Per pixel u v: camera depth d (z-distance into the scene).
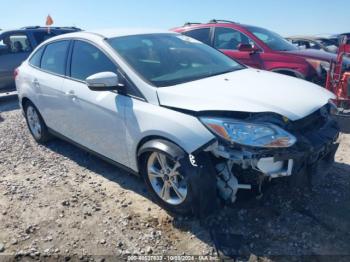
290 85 3.48
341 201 3.40
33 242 3.07
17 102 8.68
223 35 7.59
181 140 2.91
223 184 3.09
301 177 3.03
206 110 2.92
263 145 2.74
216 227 3.11
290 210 3.28
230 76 3.68
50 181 4.14
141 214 3.38
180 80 3.46
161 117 3.08
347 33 15.04
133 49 3.82
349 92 5.21
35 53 5.20
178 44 4.27
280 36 7.71
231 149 2.81
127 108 3.37
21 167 4.57
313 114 3.11
